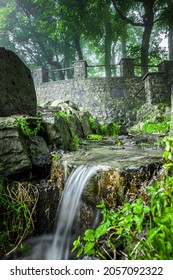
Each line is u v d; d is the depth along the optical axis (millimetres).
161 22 17891
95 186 2467
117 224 1793
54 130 3650
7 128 2826
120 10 17031
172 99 6332
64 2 15320
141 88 14195
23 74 4172
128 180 2229
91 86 14508
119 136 6941
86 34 18500
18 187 2732
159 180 2033
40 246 2654
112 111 14211
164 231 1396
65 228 2691
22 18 20828
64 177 2932
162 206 1577
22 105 3982
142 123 10328
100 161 2852
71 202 2689
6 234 2551
